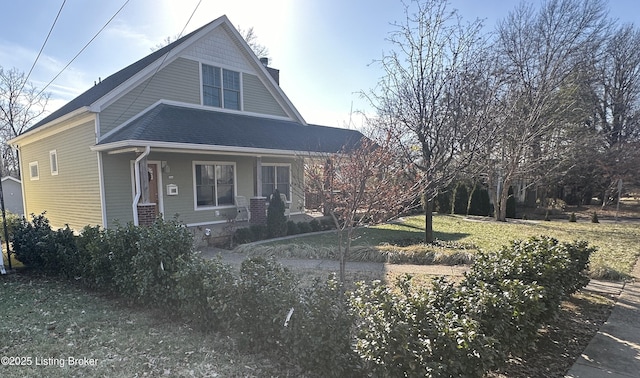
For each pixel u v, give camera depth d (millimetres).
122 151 9133
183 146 8789
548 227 12539
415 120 7848
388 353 2244
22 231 7453
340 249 4609
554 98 15297
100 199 9875
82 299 5031
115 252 4719
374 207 4730
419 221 14367
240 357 3172
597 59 20094
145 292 4223
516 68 15992
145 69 10312
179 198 11188
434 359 2223
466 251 7160
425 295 2656
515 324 2770
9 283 6031
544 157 14836
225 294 3336
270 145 11133
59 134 11758
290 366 2979
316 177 5043
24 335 3764
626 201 23859
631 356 3141
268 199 14000
